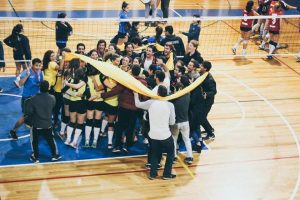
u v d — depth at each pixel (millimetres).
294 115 12859
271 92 14047
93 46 16062
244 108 13031
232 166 10539
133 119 10281
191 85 9961
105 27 17938
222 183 9938
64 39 14023
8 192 9125
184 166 10398
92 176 9820
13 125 11352
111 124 10602
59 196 9141
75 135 10664
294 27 19516
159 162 10234
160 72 9578
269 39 16781
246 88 14164
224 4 21922
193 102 10352
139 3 20969
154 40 13086
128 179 9820
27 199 8984
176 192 9523
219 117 12500
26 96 10570
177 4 21375
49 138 9953
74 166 10094
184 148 11094
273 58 16484
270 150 11234
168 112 9266
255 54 16625
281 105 13328
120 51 11773
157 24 18594
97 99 10367
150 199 9258
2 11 18672
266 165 10656
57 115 11180
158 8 20641
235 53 16422
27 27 17328
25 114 9664
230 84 14336
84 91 10305
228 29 18891
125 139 10867
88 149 10734
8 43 12695
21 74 13438
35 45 15781
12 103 12281
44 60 10680
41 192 9211
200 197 9445
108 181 9703
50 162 10148
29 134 11094
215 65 15570
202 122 11164
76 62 10250
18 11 18812
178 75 10680
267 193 9719
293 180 10188
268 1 17578
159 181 9812
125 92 10031
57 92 10867
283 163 10766
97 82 10266
